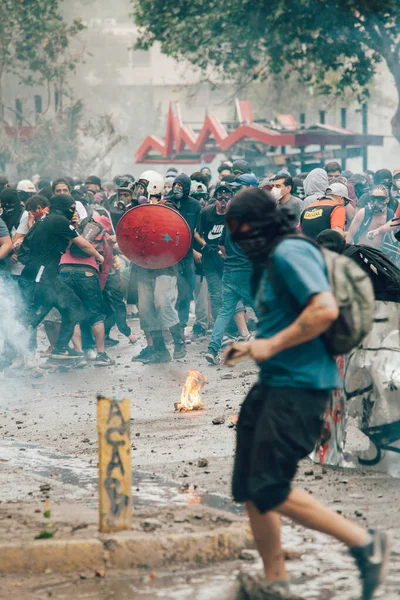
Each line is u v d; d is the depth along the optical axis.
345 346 5.23
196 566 6.10
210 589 5.66
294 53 34.69
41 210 14.48
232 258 13.98
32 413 11.45
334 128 33.78
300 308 5.20
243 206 5.27
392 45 34.28
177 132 40.31
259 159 32.97
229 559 6.21
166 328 14.86
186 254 16.00
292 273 5.12
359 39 33.72
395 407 8.05
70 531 6.35
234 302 14.18
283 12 32.28
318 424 5.34
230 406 11.17
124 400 6.28
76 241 14.51
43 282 14.26
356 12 34.06
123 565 6.08
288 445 5.22
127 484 6.32
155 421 10.56
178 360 15.02
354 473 8.15
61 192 16.28
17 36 48.03
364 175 19.31
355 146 33.16
